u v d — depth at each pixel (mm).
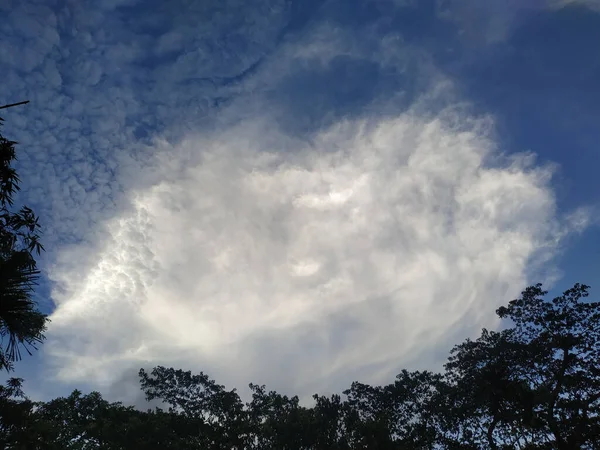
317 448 31344
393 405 35031
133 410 33281
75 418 33781
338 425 33750
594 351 28406
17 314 5500
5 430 23312
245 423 34031
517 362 30484
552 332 30031
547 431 27156
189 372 39500
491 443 28516
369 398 36000
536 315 31031
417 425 33344
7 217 9086
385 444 29141
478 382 29047
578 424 26047
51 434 25125
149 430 30781
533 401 26219
